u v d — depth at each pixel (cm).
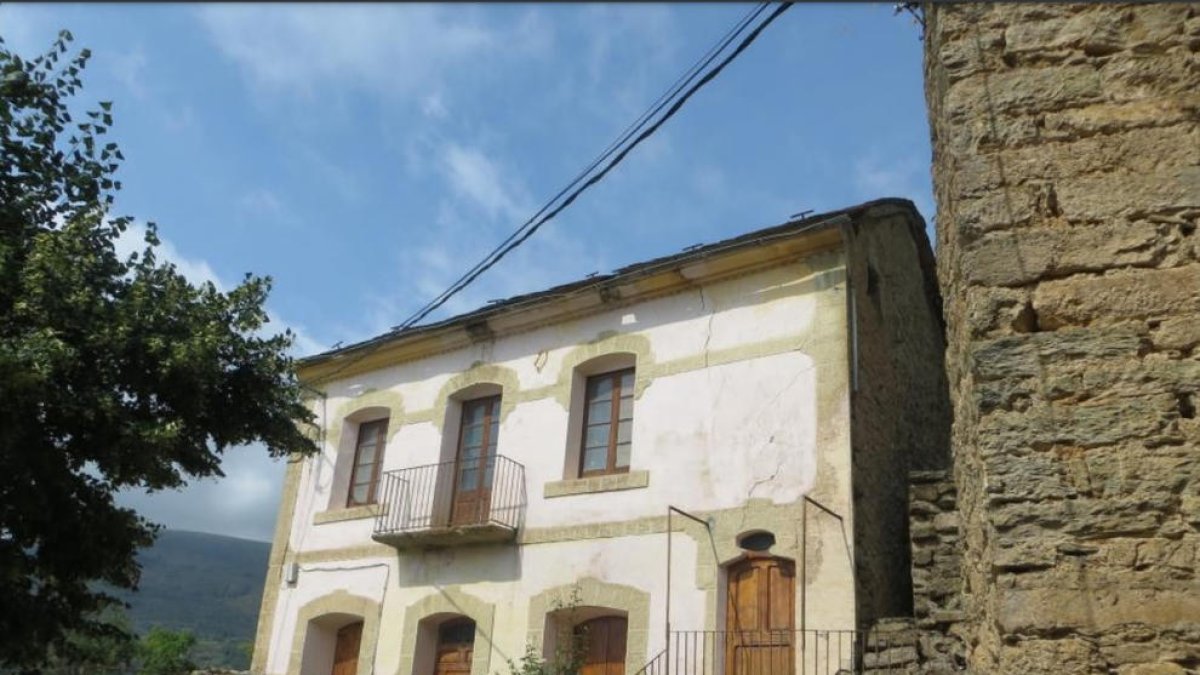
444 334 1647
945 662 978
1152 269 519
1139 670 449
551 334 1534
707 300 1377
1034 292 533
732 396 1301
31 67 1016
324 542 1678
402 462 1638
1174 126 546
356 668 1553
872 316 1327
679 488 1295
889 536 1238
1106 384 501
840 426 1193
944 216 695
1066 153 558
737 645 1183
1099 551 472
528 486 1449
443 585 1479
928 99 759
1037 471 495
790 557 1170
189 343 990
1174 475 474
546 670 1230
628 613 1271
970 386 553
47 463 926
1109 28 578
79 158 1044
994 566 490
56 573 984
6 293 922
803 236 1288
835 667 1083
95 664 1350
